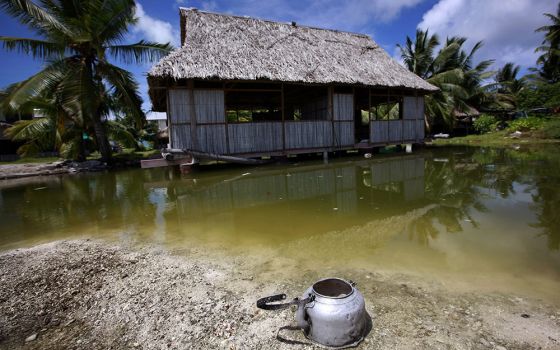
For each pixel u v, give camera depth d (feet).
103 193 25.90
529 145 49.73
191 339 7.11
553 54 73.82
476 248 11.39
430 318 7.41
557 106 70.79
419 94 45.47
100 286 9.79
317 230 14.17
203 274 10.20
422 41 68.90
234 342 6.91
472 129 82.38
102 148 46.78
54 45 40.37
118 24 41.55
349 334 6.51
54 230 16.02
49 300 9.20
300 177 27.94
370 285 8.98
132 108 45.14
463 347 6.45
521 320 7.24
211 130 31.35
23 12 36.83
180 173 33.58
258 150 33.73
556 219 14.26
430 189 21.77
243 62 31.32
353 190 22.44
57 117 43.80
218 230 14.75
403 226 14.17
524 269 9.71
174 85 29.89
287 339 6.89
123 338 7.34
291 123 35.32
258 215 17.01
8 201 24.18
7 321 8.28
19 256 12.70
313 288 7.04
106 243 13.74
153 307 8.48
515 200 17.78
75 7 38.86
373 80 36.91
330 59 38.42
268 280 9.57
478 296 8.28
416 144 47.67
